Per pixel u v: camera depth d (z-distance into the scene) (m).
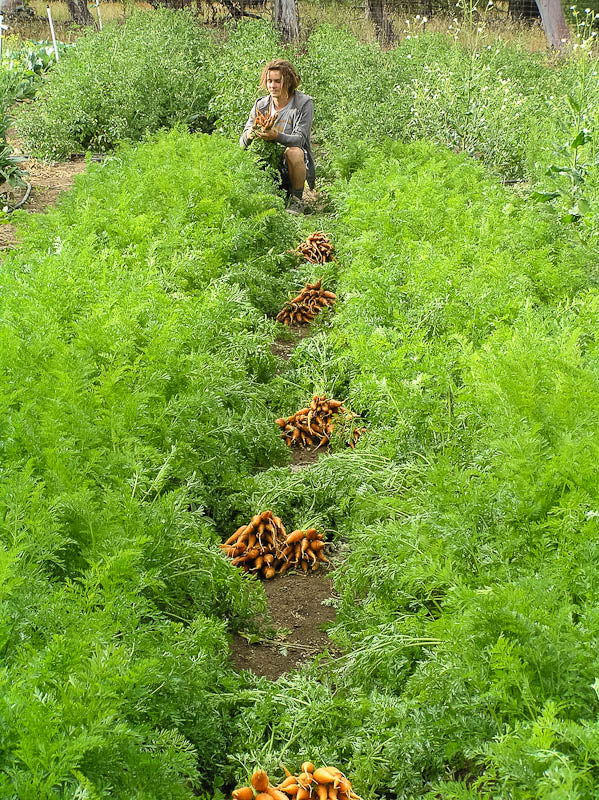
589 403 3.82
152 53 16.53
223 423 4.89
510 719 2.67
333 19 27.89
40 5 33.09
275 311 8.15
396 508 4.00
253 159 10.57
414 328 5.30
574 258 6.89
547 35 24.23
